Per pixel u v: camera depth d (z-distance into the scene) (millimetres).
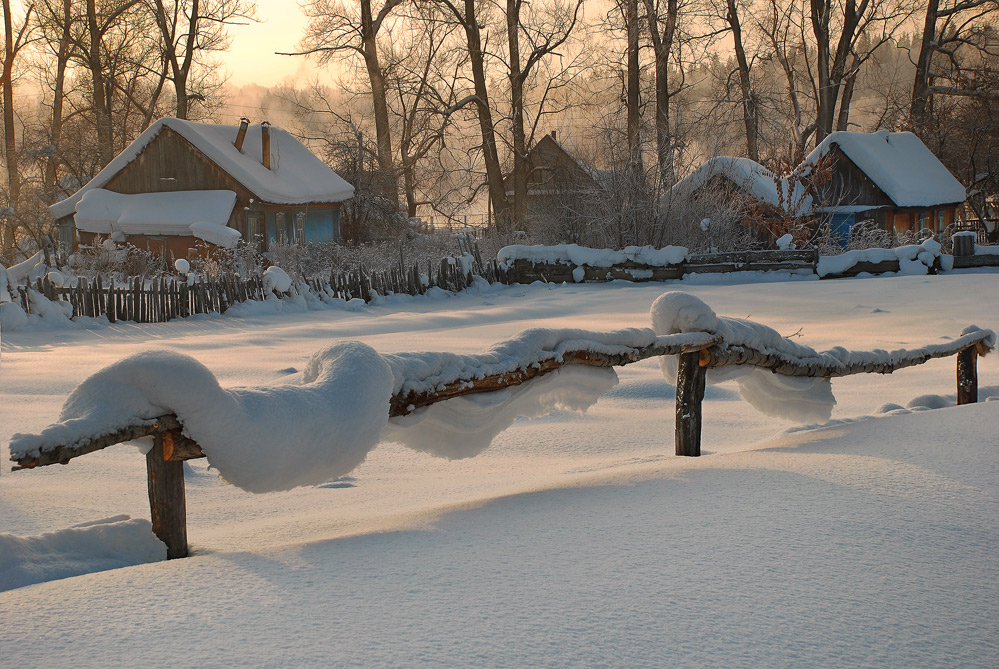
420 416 3727
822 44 40500
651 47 36719
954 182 37344
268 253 30156
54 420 6570
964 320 13195
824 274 24156
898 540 2840
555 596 2346
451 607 2268
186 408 2781
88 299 17469
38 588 2445
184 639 2057
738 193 28594
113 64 46031
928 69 43438
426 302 22922
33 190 41969
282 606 2277
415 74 42406
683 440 5113
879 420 5238
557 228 28969
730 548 2754
